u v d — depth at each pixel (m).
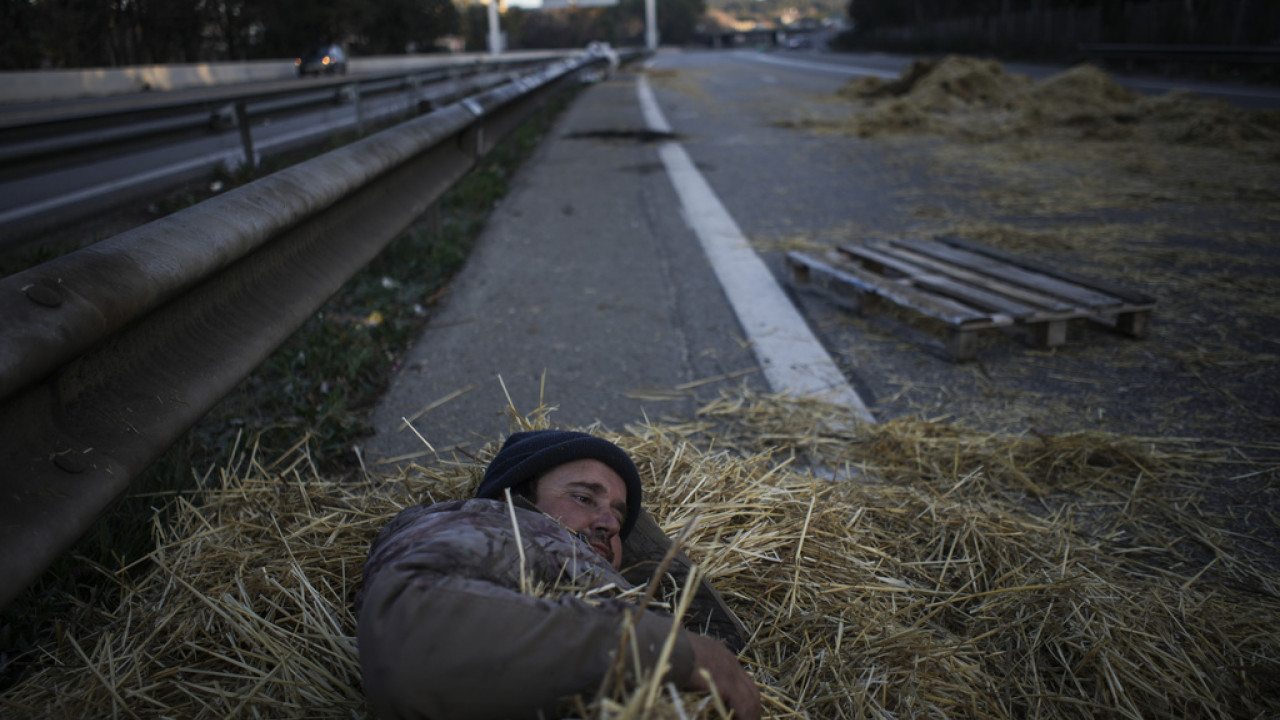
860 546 2.44
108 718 1.71
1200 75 23.17
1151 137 11.59
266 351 2.65
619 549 1.97
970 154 10.63
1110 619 2.17
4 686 1.94
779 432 3.38
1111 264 5.66
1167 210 7.27
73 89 24.55
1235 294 4.97
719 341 4.43
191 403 2.13
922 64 17.56
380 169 4.23
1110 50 27.14
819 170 9.73
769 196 8.29
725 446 3.27
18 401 1.59
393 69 43.88
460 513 1.68
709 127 14.45
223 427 3.26
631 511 2.01
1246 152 10.14
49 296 1.62
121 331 1.94
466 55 60.72
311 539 2.32
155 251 2.04
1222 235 6.36
